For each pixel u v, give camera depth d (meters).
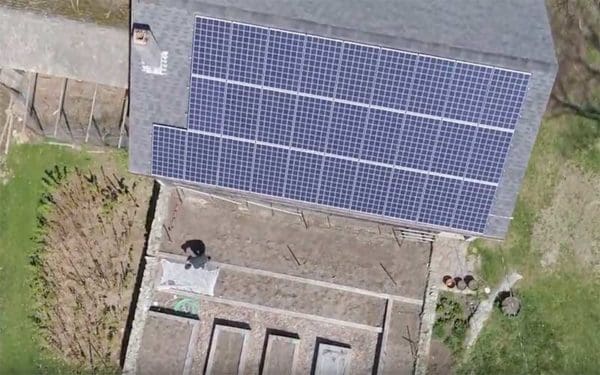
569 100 27.75
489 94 22.08
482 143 22.75
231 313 27.36
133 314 27.42
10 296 27.86
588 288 27.80
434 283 27.44
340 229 27.67
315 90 22.48
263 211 27.62
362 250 27.59
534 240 27.64
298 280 27.36
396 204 23.94
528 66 21.56
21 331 27.78
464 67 21.81
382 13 22.05
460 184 23.36
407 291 27.44
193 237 27.48
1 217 27.86
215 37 22.02
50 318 27.75
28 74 26.89
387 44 21.73
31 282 27.81
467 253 27.69
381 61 21.95
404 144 23.03
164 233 27.41
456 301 27.67
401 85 22.23
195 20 21.86
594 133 27.61
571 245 27.64
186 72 22.56
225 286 27.34
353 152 23.28
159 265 27.19
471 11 22.23
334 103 22.62
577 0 27.70
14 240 27.86
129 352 26.84
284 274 27.36
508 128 22.45
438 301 27.59
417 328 27.34
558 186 27.66
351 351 27.16
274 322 27.38
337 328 27.39
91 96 27.50
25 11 25.50
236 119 23.09
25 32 25.66
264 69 22.31
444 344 27.56
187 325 27.11
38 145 27.80
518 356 27.61
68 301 27.77
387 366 27.09
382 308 27.50
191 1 21.66
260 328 27.33
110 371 27.56
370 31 21.75
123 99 27.27
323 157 23.44
